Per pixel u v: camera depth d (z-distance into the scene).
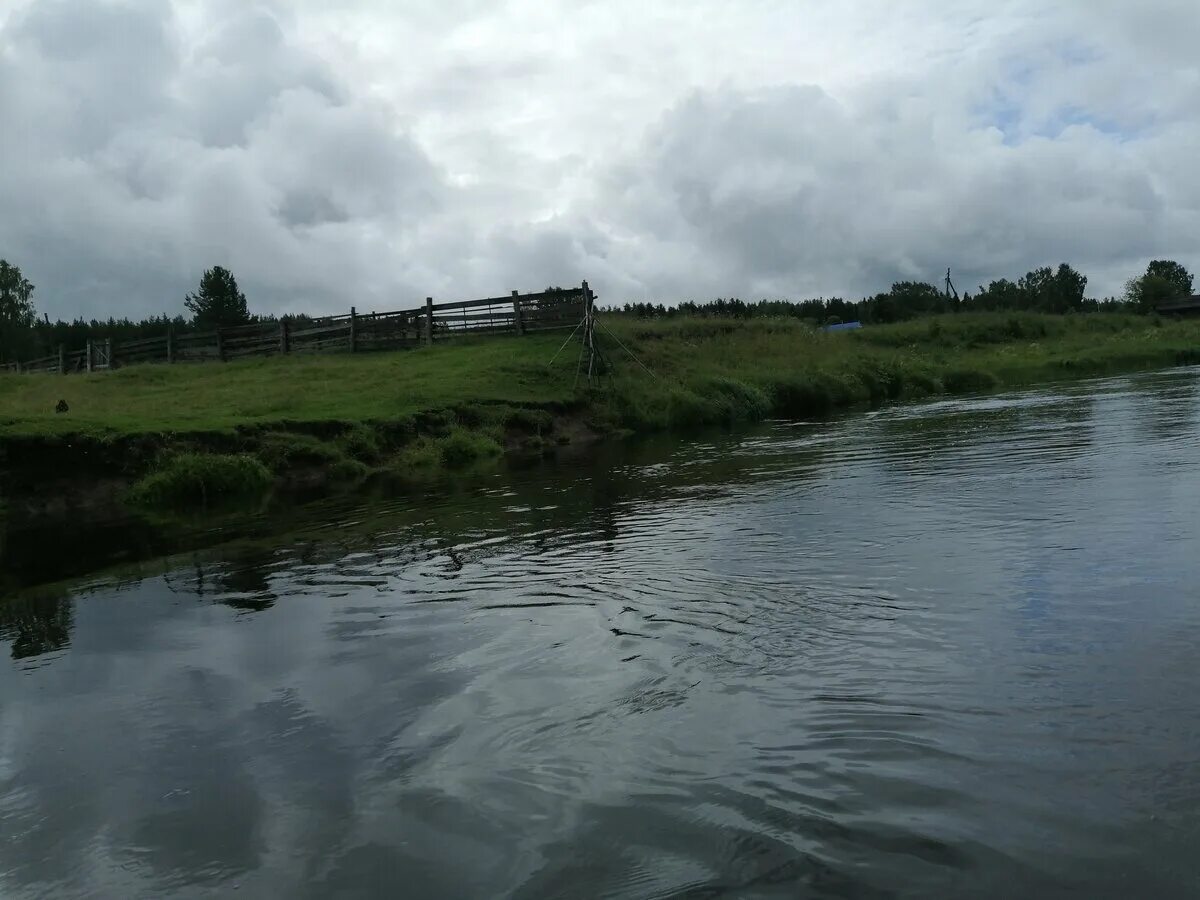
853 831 2.27
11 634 4.82
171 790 2.75
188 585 5.88
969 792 2.43
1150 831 2.19
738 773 2.61
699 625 4.10
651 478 10.20
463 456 14.54
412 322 26.02
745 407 20.48
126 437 12.27
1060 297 72.31
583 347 21.81
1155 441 9.71
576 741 2.90
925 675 3.28
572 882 2.12
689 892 2.05
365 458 14.09
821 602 4.33
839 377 24.23
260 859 2.32
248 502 10.74
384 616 4.68
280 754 2.96
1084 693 3.01
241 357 27.98
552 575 5.41
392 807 2.54
